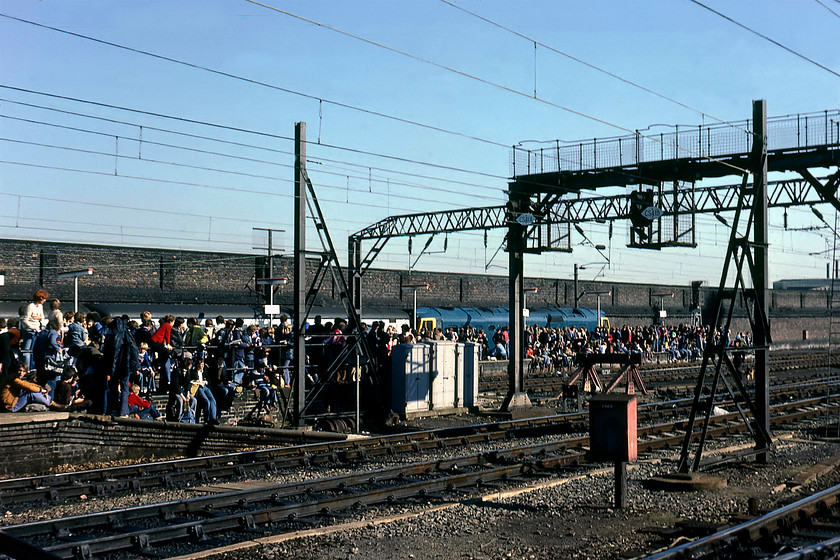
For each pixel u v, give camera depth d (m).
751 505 10.17
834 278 18.84
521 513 10.49
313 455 14.70
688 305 70.88
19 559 3.25
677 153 21.56
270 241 41.00
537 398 28.97
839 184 20.75
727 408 25.56
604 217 23.91
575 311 52.59
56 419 14.14
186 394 16.70
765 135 15.35
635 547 8.87
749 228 14.80
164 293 38.31
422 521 9.96
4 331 14.82
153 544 8.84
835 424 21.08
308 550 8.66
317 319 20.62
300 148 18.38
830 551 8.17
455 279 53.47
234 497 10.78
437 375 22.84
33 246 35.34
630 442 10.65
